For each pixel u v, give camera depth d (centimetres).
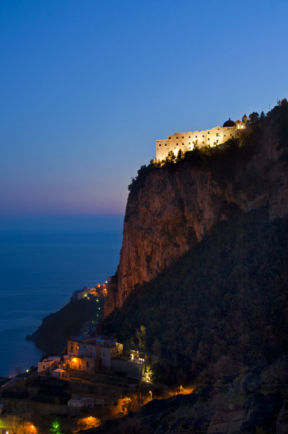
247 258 7556
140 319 8844
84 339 8794
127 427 3966
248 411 3072
